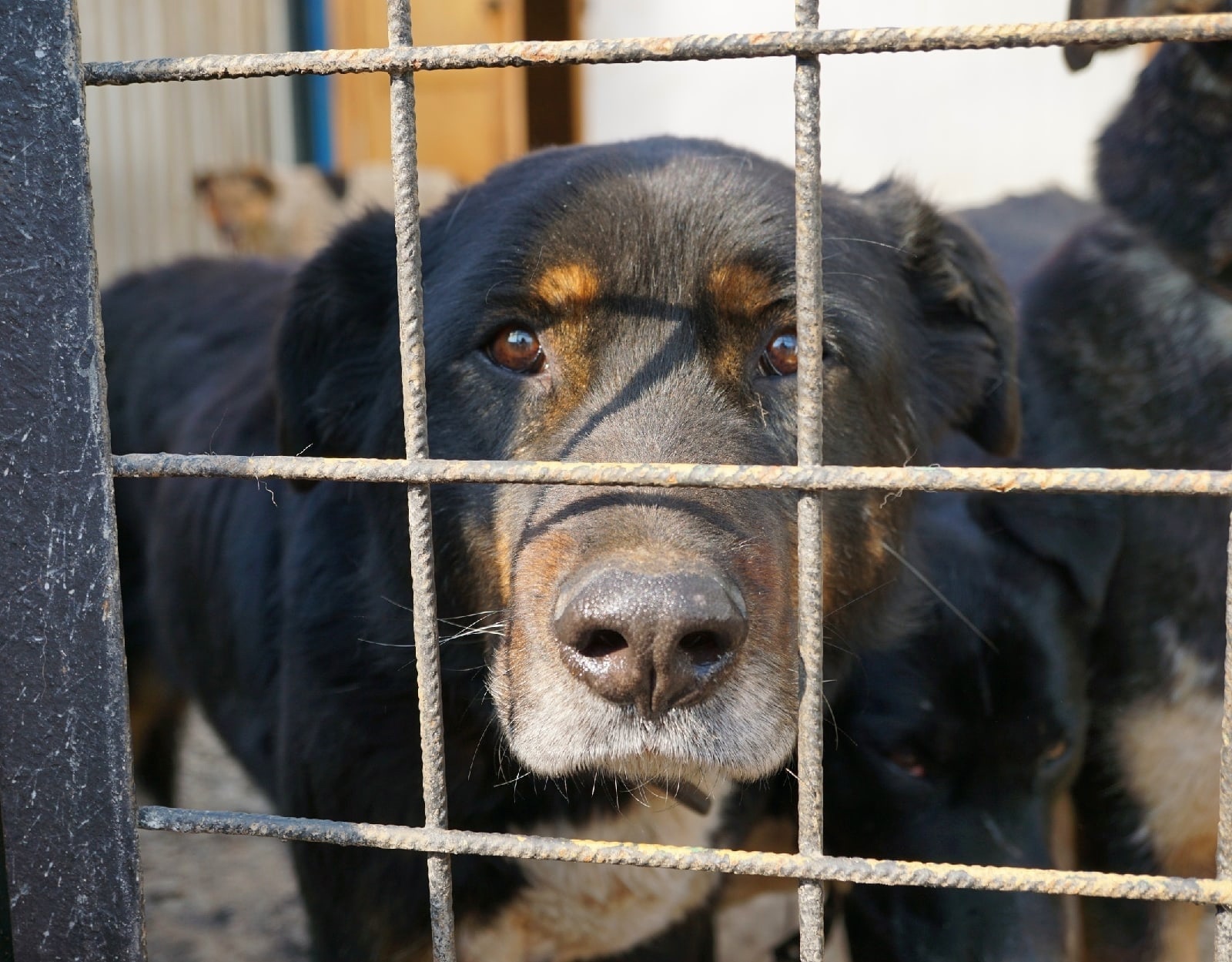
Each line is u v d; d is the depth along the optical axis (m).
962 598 0.64
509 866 0.60
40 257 0.39
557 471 0.39
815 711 0.40
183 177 2.06
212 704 0.80
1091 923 0.70
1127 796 0.68
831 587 0.58
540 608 0.47
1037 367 0.73
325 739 0.60
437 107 2.31
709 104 2.21
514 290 0.53
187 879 0.91
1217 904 0.38
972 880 0.39
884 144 2.16
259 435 0.75
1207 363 0.66
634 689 0.44
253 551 0.71
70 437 0.40
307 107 2.39
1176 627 0.65
